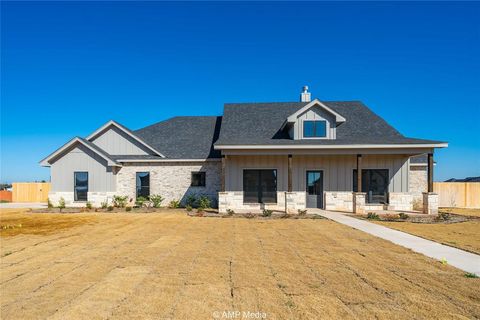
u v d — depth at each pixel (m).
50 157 19.70
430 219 14.94
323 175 18.86
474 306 4.80
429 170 16.89
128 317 4.45
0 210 18.78
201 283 5.81
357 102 24.05
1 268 6.80
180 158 20.19
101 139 21.45
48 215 16.12
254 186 18.98
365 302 4.95
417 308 4.73
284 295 5.24
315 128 18.73
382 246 8.91
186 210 18.11
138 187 20.48
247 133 20.34
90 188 19.86
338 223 13.28
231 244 9.11
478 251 8.32
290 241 9.55
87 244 9.16
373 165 18.75
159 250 8.38
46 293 5.37
